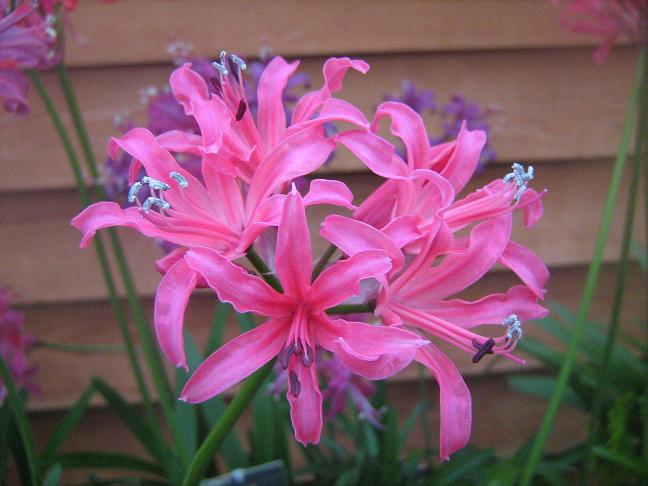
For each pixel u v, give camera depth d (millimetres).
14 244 396
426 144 191
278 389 290
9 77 245
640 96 275
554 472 360
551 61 419
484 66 415
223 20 387
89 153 288
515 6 404
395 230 174
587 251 440
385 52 403
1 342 340
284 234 158
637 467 338
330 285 163
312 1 391
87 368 416
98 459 347
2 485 318
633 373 380
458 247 196
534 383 395
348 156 402
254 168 189
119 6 377
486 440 461
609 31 300
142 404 425
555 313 449
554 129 425
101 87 389
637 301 453
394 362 159
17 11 240
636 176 280
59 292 404
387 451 356
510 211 187
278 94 197
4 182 386
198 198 189
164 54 386
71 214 400
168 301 163
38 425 424
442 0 398
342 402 305
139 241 404
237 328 423
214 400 329
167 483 348
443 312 195
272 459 343
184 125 276
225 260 159
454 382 183
